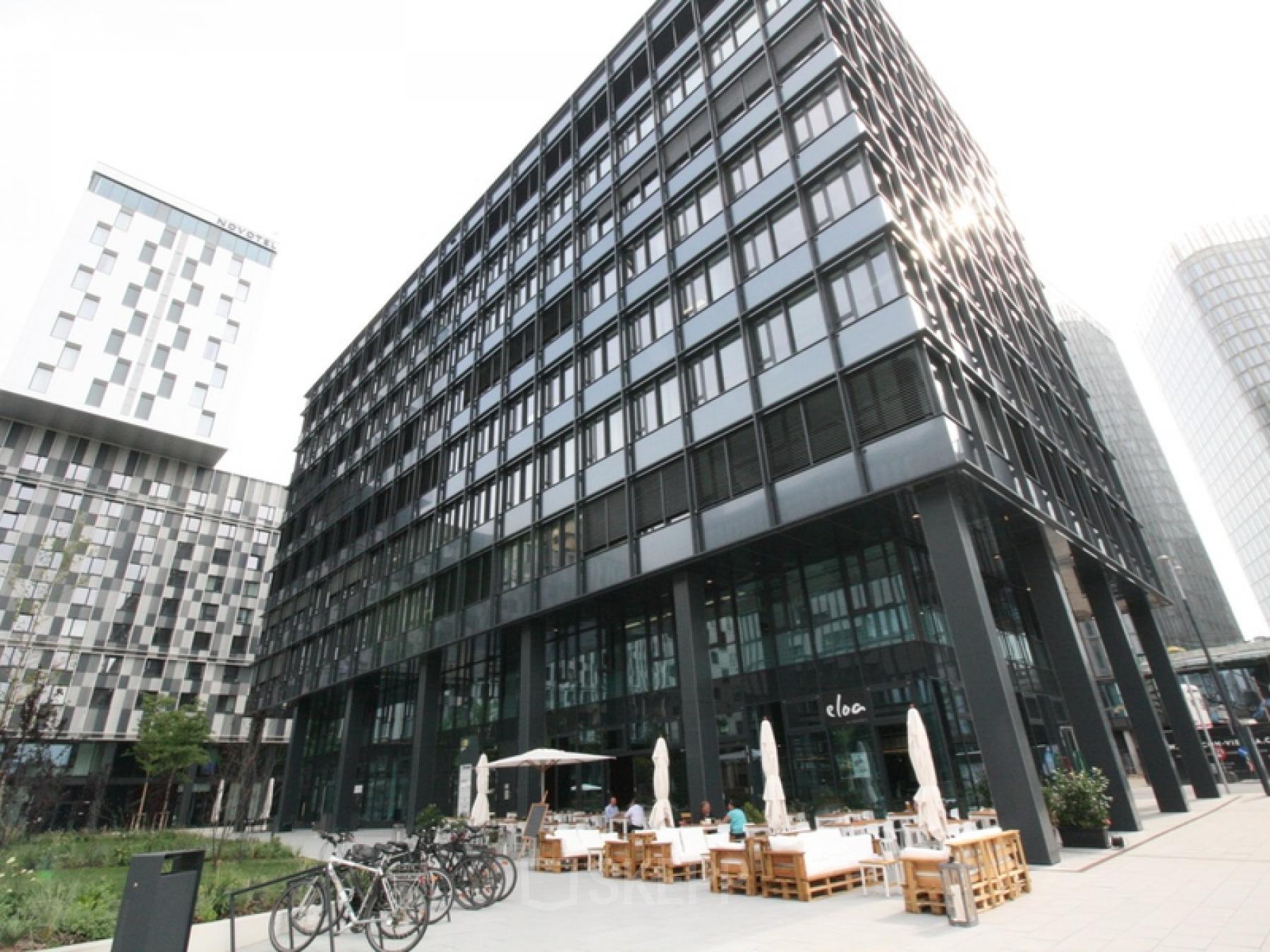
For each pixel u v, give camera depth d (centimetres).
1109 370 11594
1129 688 2250
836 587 1998
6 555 5256
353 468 4512
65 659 5100
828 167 1945
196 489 6488
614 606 2420
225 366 6397
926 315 1748
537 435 2795
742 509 1883
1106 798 1498
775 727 2028
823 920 952
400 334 4575
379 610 3606
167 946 707
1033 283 3503
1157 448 11038
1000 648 1376
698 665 1928
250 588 6575
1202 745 2639
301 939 966
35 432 5675
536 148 3606
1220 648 5694
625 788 2381
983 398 1914
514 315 3278
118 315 5934
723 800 1817
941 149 2839
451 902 1090
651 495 2195
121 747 5366
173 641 5944
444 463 3466
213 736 5859
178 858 787
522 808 2350
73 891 1094
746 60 2348
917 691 1756
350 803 3512
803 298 1909
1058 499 2108
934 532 1499
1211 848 1362
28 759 2392
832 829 1310
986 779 1761
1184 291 12312
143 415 5828
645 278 2508
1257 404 10850
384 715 3753
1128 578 2566
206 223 6706
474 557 2964
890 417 1616
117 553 5844
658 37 2884
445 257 4225
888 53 2698
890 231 1736
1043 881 1127
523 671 2517
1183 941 743
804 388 1803
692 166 2452
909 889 974
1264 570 11075
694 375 2181
